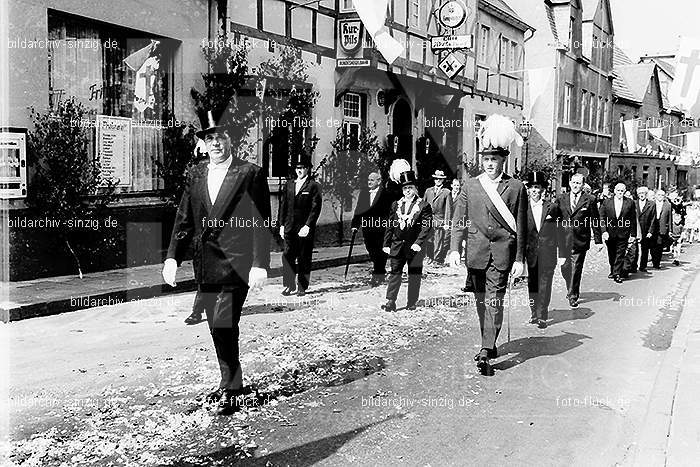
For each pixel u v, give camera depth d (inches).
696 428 192.5
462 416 200.1
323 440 178.5
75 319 306.3
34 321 299.7
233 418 191.2
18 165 357.1
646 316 364.8
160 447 169.5
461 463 167.9
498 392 223.8
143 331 286.2
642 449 178.5
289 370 237.0
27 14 365.1
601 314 367.9
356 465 164.1
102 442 170.7
